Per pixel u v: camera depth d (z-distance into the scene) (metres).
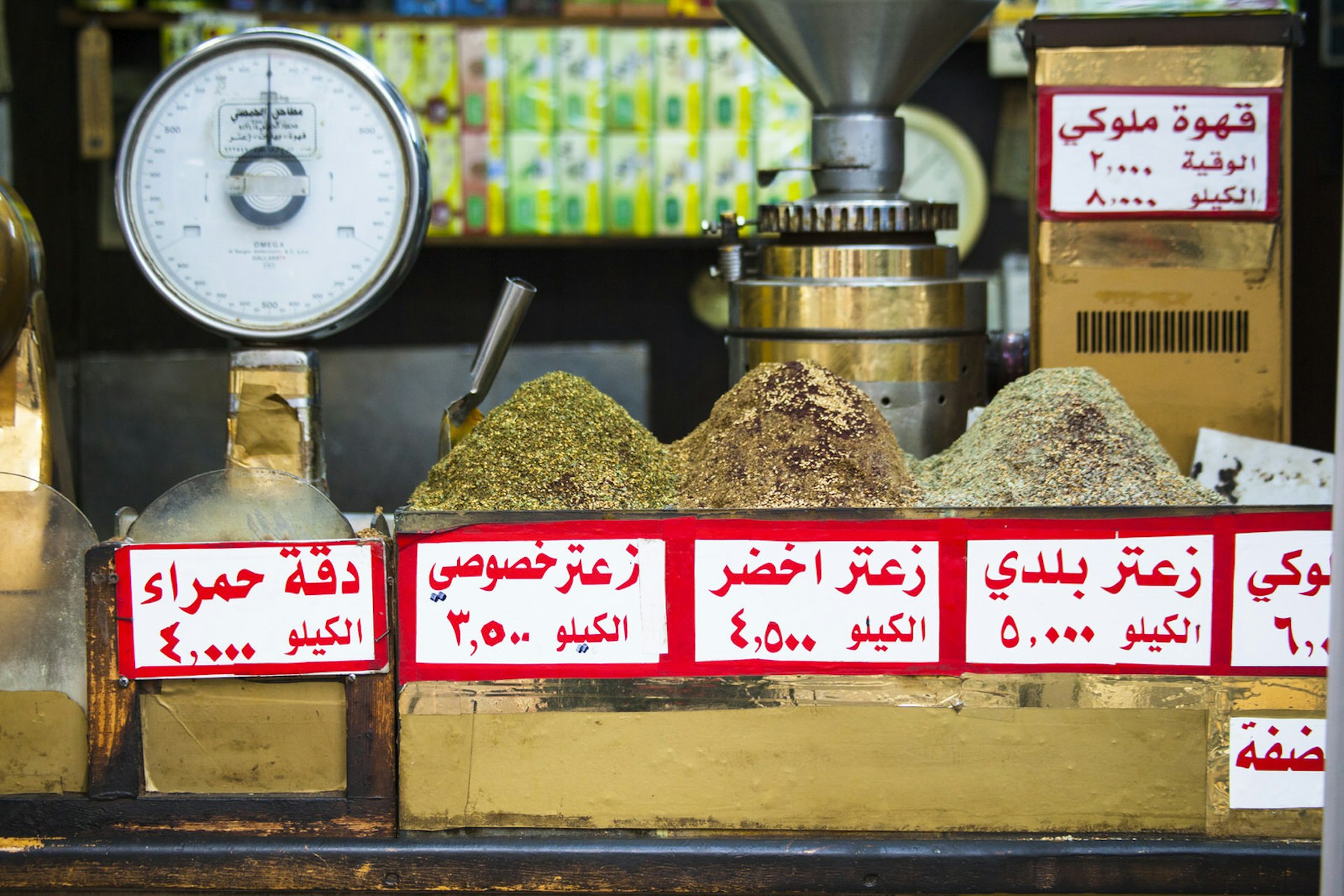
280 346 1.33
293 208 1.29
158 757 1.16
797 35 1.46
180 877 1.14
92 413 3.22
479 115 2.96
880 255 1.46
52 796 1.16
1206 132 1.48
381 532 1.16
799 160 2.97
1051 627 1.13
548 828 1.15
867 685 1.13
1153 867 1.13
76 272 3.51
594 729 1.14
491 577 1.13
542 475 1.18
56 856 1.14
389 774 1.15
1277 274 1.50
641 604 1.13
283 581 1.13
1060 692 1.13
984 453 1.26
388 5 3.14
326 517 1.13
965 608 1.12
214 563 1.13
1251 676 1.13
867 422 1.23
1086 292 1.51
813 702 1.13
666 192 2.99
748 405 1.24
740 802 1.15
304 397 1.33
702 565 1.12
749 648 1.13
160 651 1.14
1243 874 1.13
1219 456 1.42
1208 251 1.50
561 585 1.13
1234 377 1.51
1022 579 1.12
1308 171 3.12
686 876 1.14
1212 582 1.12
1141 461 1.22
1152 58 1.48
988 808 1.14
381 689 1.14
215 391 3.24
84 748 1.16
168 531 1.14
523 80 2.94
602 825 1.15
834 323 1.45
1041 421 1.24
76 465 3.46
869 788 1.14
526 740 1.14
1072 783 1.14
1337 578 0.89
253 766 1.16
